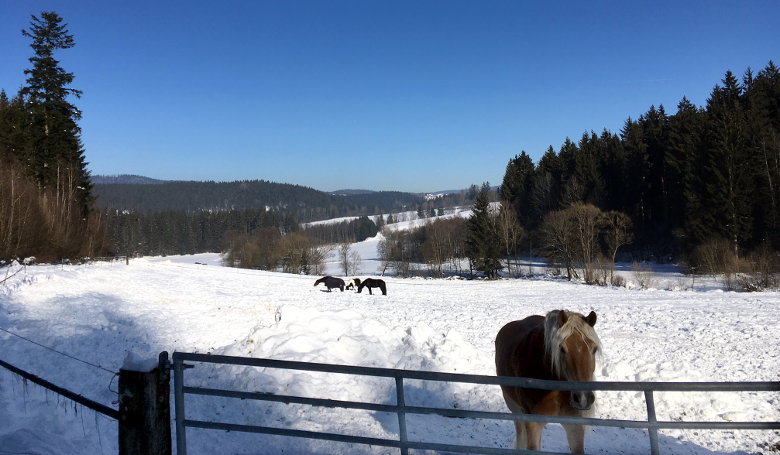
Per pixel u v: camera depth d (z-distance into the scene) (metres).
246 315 15.42
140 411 3.45
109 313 14.54
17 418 5.75
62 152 37.00
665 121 71.00
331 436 3.67
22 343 10.23
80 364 8.72
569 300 26.30
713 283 34.84
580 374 3.80
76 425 5.75
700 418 7.06
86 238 35.22
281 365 3.50
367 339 9.37
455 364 8.92
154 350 10.47
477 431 6.49
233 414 6.38
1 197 26.47
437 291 33.44
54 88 36.56
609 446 6.20
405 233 91.19
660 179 60.06
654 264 53.09
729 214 42.09
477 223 55.38
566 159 78.25
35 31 36.47
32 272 22.03
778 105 50.06
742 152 43.00
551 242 50.12
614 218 49.06
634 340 13.60
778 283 28.94
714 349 12.02
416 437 5.77
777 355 11.12
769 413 7.09
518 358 4.82
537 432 4.38
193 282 27.09
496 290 34.72
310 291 27.80
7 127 33.94
